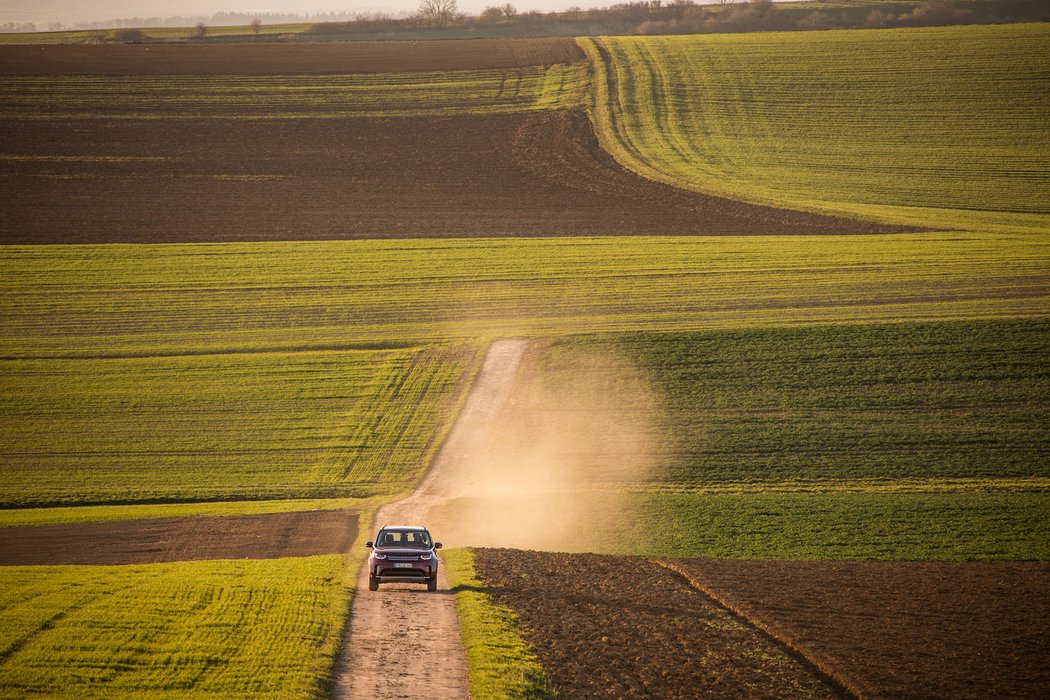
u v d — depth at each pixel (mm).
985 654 69875
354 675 51719
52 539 118250
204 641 54875
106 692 47062
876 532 118875
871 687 61281
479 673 51938
